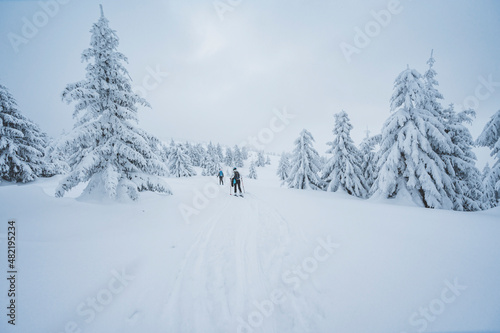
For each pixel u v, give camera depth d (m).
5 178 16.12
